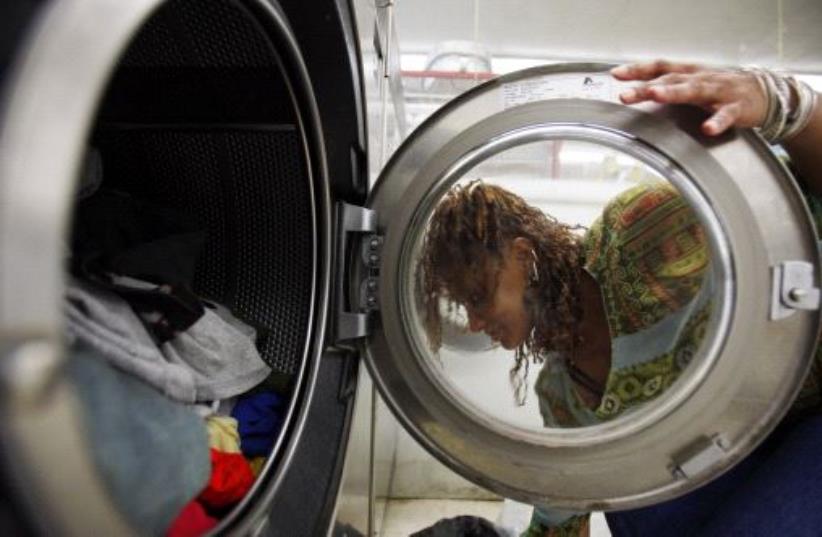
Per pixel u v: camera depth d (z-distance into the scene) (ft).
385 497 4.34
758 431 1.96
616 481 2.06
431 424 2.18
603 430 2.06
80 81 0.64
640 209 2.72
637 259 2.67
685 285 2.42
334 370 2.41
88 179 1.70
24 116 0.59
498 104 2.13
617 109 2.02
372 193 2.25
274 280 2.16
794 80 2.00
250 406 1.93
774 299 1.92
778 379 1.94
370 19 2.55
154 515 1.09
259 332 2.10
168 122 1.88
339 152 2.33
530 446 2.10
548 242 2.95
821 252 2.01
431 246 2.62
